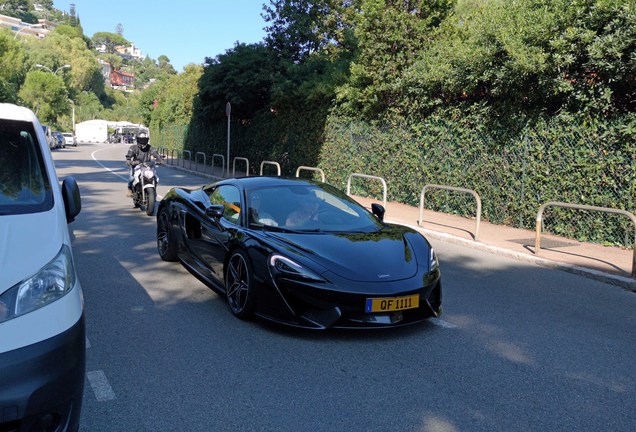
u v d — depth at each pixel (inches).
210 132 1173.7
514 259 323.3
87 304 210.1
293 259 177.9
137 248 313.1
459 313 214.5
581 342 185.9
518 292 249.4
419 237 212.4
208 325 189.9
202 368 154.6
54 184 145.7
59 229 124.3
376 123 593.9
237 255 197.3
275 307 179.2
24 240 114.8
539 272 291.7
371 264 181.3
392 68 550.6
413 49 552.1
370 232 210.4
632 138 342.3
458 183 481.7
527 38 378.9
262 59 908.6
